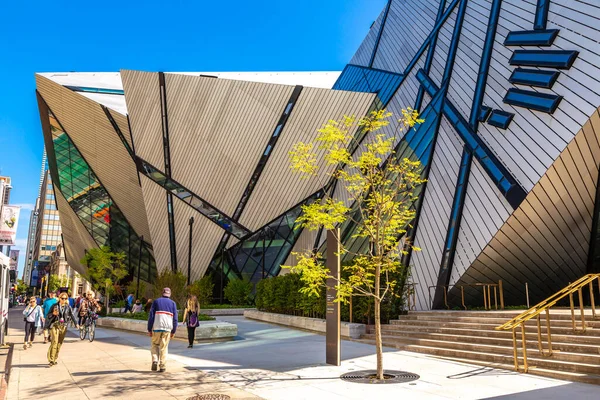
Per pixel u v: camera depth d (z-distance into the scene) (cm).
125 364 1146
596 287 1712
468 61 1980
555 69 1434
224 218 3578
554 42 1474
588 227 1609
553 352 949
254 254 3512
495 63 1759
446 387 806
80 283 11869
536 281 1758
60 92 3556
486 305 1706
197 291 2614
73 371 1057
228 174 3462
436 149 2002
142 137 3566
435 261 1833
